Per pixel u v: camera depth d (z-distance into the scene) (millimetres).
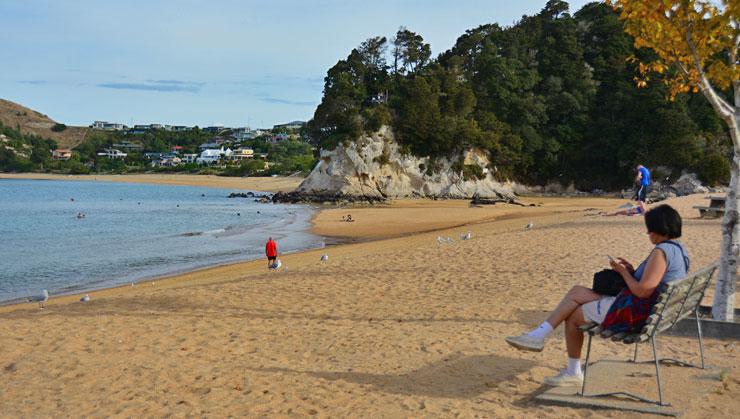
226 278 16531
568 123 97812
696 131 88625
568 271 12711
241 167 155125
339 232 37938
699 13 7500
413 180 86125
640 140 89312
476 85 98750
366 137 84125
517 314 9070
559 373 5820
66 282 21375
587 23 107062
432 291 11539
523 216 47281
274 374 6570
